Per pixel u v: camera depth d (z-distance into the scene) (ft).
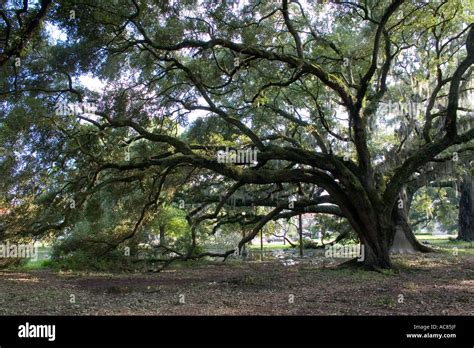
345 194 64.34
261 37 68.23
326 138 85.92
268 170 63.72
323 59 75.92
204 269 74.59
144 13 60.23
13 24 48.34
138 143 77.66
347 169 62.85
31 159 63.82
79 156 66.80
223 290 48.29
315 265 78.07
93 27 55.42
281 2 67.87
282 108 89.56
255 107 78.74
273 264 82.94
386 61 70.85
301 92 79.77
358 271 61.82
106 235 78.79
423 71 78.79
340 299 41.04
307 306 37.96
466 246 119.96
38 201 67.62
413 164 63.77
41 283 55.11
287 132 90.89
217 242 115.24
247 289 48.88
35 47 59.26
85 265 73.87
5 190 65.82
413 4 67.41
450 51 78.69
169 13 61.21
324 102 84.12
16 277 62.34
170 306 38.81
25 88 60.49
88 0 53.11
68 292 47.37
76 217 68.39
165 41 61.26
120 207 81.46
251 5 64.49
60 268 73.41
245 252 99.35
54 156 64.28
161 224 96.37
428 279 54.24
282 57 59.72
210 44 57.26
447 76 79.30
